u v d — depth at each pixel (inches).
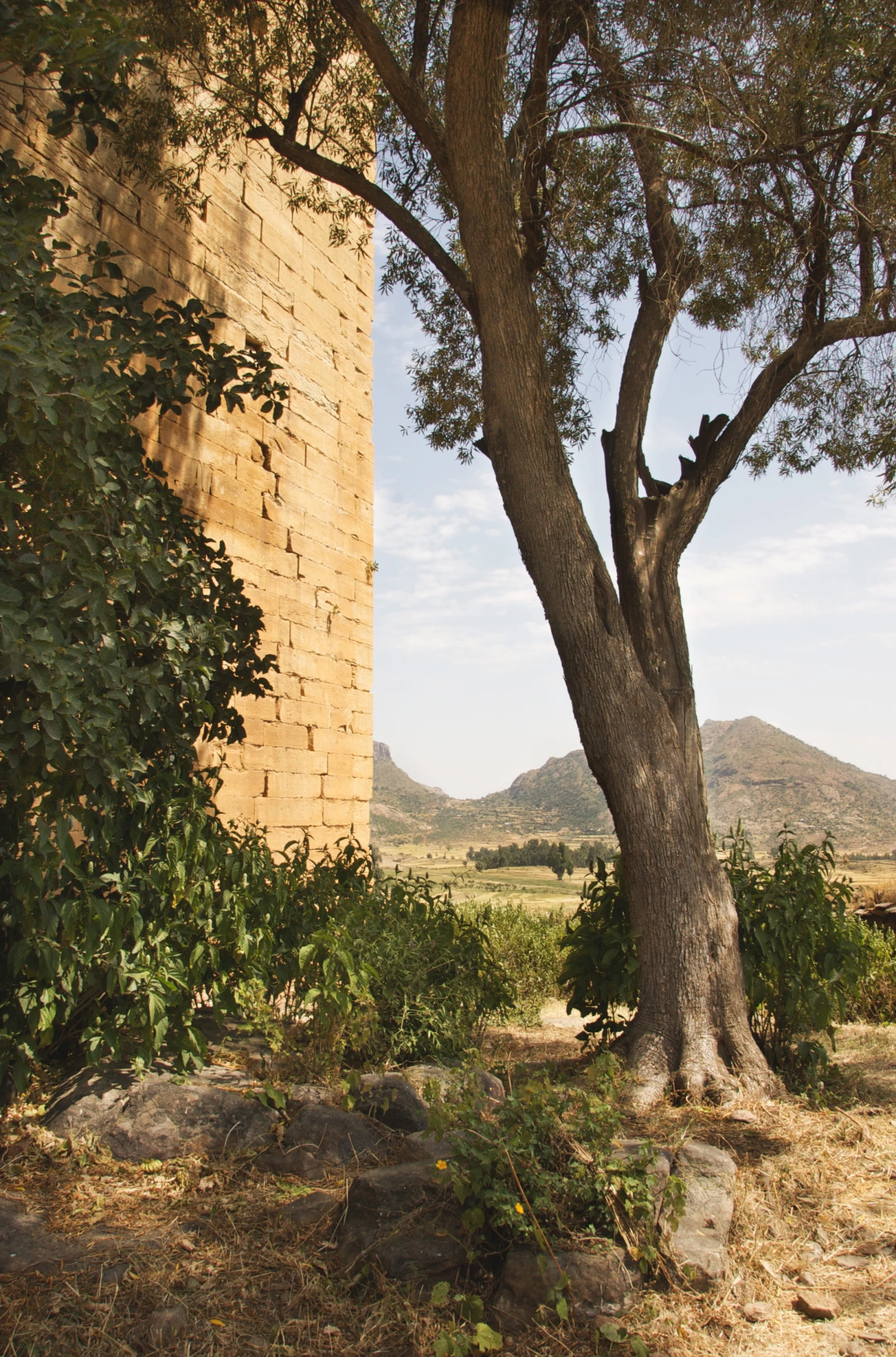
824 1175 178.1
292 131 308.2
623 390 281.6
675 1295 130.5
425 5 285.4
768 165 305.1
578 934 262.7
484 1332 114.5
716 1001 230.8
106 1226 141.6
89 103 205.2
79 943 166.2
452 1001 234.8
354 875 274.4
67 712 150.0
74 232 268.2
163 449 302.2
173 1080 178.7
